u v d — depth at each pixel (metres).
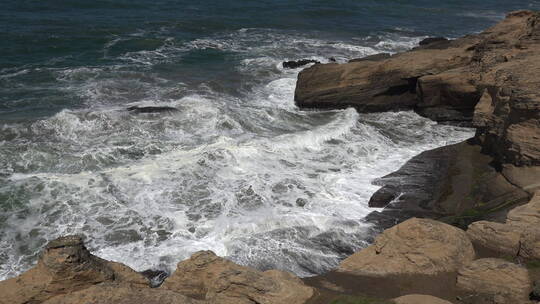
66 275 13.77
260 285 13.99
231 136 28.70
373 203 22.00
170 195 22.25
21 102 32.12
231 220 20.64
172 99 33.97
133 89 35.50
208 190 22.75
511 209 19.62
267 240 19.36
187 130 28.91
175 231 20.00
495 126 24.44
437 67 33.44
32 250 18.94
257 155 26.05
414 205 21.70
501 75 25.62
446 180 23.64
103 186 22.55
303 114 33.00
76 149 25.92
